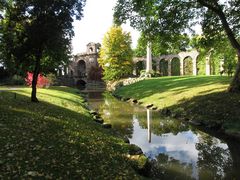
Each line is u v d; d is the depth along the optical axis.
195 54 86.25
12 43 21.41
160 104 29.61
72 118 17.30
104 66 75.69
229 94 22.31
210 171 11.40
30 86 45.25
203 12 24.55
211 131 18.12
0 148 9.46
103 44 74.25
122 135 16.47
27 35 20.77
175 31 24.39
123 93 48.16
